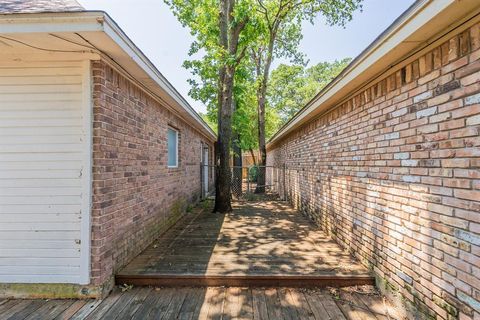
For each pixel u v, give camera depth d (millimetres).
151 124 4367
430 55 2172
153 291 2908
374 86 3094
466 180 1812
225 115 7152
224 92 7160
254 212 7035
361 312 2492
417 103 2326
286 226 5441
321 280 2977
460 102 1866
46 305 2625
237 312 2492
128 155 3469
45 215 2787
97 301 2699
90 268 2750
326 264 3330
